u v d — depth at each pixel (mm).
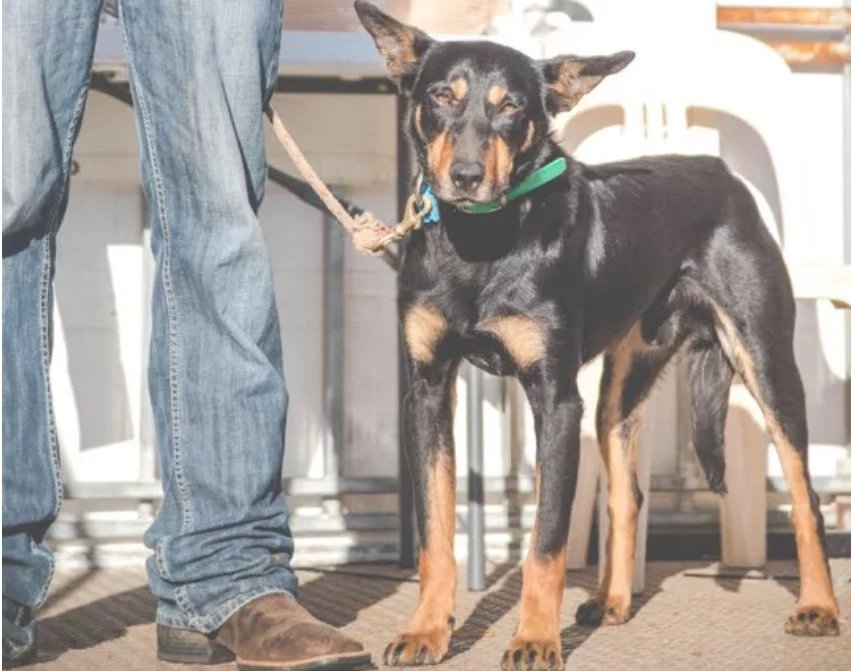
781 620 3510
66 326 4594
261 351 2947
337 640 2799
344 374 4668
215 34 2855
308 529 4488
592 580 4141
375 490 4535
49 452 2912
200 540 2914
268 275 2941
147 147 2941
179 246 2920
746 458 4328
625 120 4320
